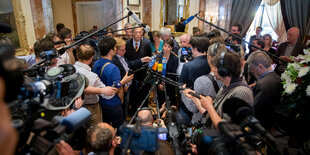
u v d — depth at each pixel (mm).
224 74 1207
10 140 407
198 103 1454
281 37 7215
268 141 754
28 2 4340
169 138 1175
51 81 991
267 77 1575
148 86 3236
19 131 657
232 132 716
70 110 1364
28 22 4395
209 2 6457
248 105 832
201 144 885
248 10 7090
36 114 806
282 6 6824
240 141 688
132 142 712
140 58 3311
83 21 7227
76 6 6988
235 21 7227
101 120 2113
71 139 914
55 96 1096
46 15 4773
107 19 5758
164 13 6012
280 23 7117
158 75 1778
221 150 696
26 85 689
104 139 1233
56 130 761
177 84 1639
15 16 4086
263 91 1500
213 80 1617
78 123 840
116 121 2281
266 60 1614
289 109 1416
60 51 1599
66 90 1202
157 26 6117
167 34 3436
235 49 2035
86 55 1844
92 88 1746
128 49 3289
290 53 3654
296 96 1407
